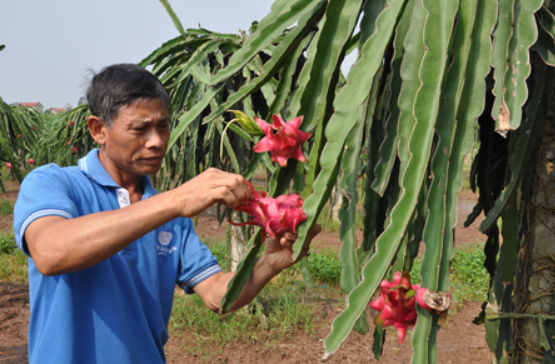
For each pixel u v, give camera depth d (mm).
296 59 1068
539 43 789
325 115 876
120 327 1014
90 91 1002
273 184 914
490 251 1236
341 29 857
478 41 708
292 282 4891
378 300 835
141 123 968
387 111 967
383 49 758
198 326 3828
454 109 687
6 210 9180
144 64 2924
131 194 1153
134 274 1077
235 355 3414
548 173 1073
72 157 6270
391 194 952
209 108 2926
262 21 1082
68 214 913
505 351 1172
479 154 1186
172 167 3379
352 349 3518
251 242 830
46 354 965
